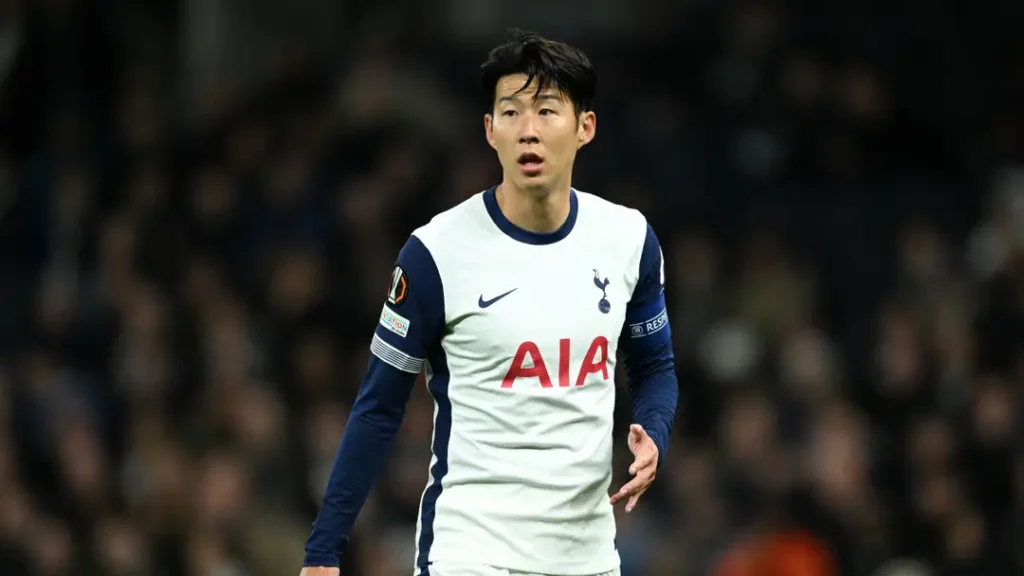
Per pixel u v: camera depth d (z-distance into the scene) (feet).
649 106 129.18
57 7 125.29
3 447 97.55
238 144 121.39
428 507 50.26
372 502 94.43
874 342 117.19
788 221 122.93
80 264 116.26
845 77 128.06
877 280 122.21
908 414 110.93
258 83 129.90
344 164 120.67
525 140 48.39
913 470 105.09
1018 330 113.60
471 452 49.32
